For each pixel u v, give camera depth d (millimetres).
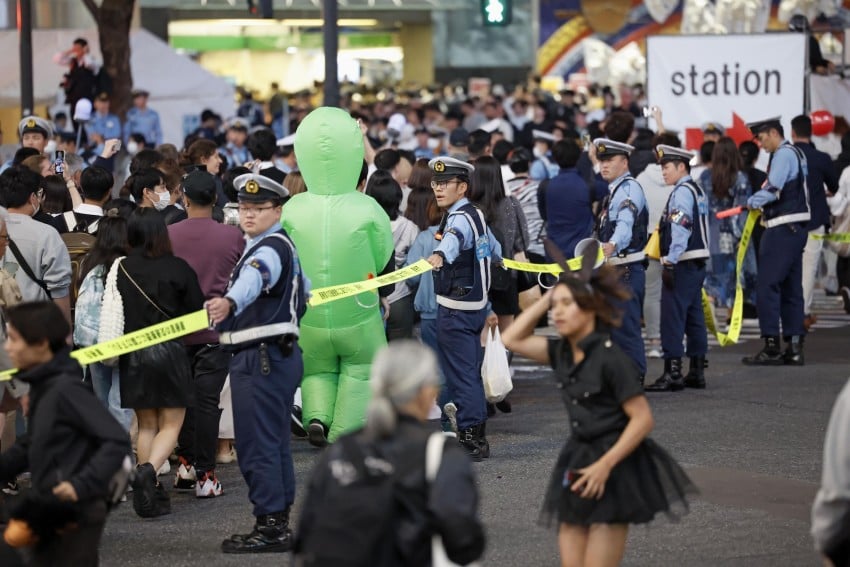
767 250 36812
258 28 139500
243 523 22219
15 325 15039
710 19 90938
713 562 19578
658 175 38188
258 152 33219
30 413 15164
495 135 44969
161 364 22094
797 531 21172
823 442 27578
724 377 35719
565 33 122812
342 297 23500
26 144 34281
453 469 11906
